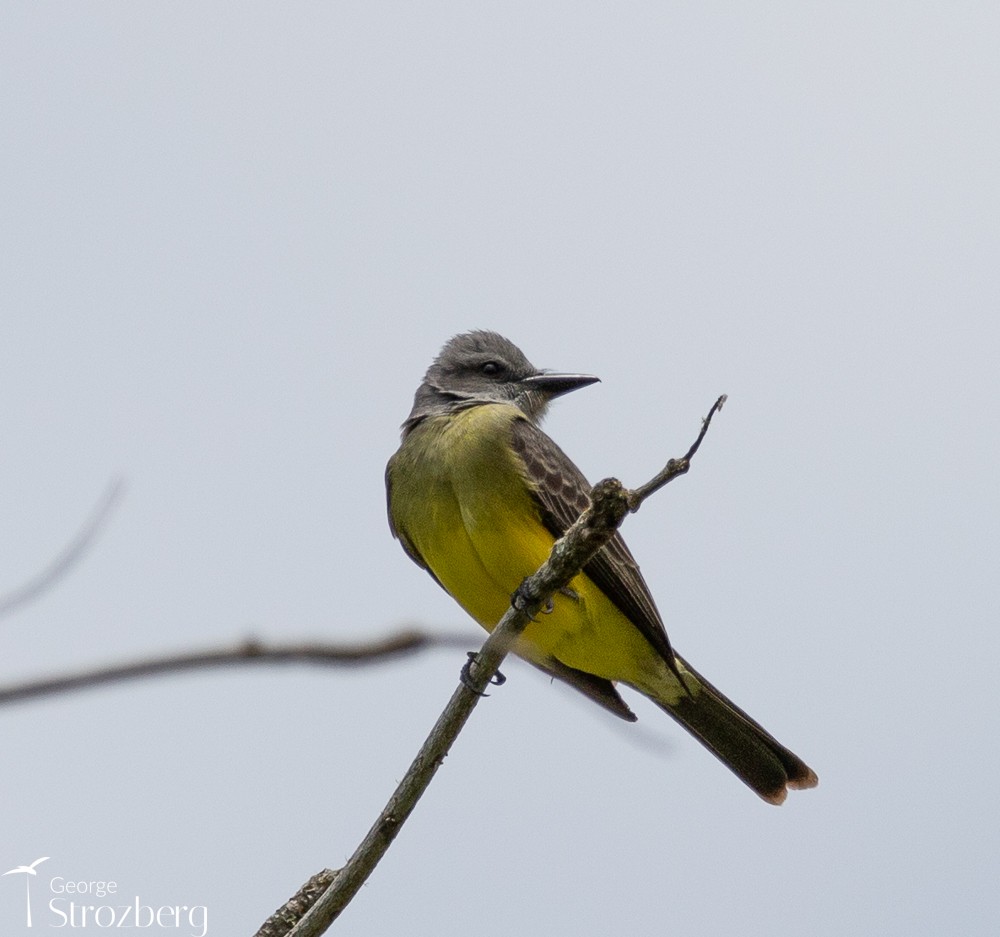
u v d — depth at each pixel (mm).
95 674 3018
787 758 11664
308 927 7020
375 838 7188
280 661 3186
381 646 3242
